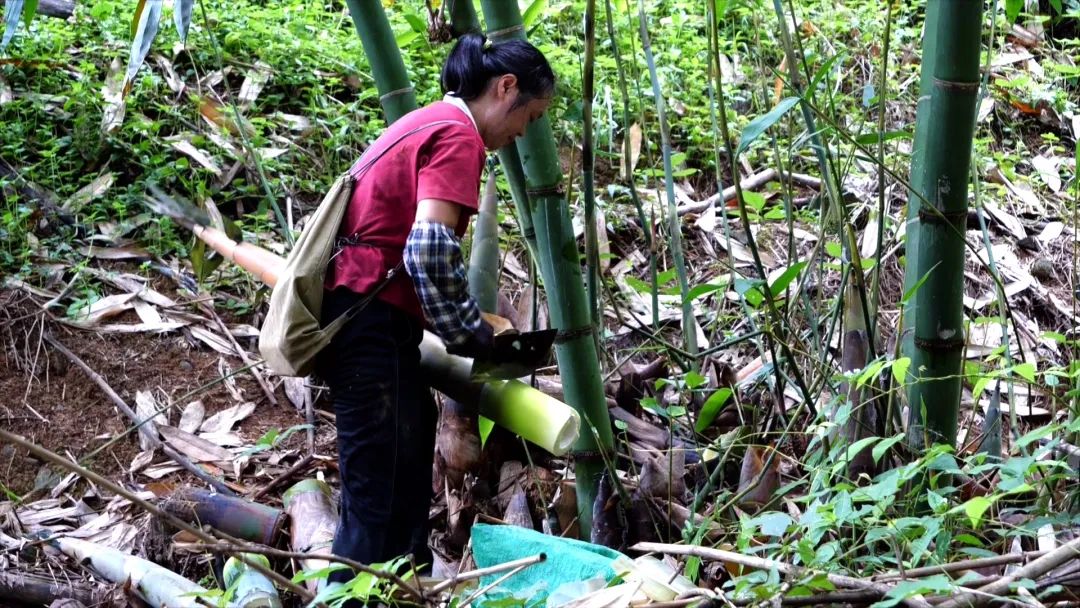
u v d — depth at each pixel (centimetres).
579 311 302
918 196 270
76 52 519
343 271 269
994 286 479
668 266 489
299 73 533
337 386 275
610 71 542
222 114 488
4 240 428
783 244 496
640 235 499
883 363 251
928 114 292
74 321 412
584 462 314
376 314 271
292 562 304
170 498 316
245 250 307
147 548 312
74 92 475
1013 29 660
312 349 266
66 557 314
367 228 269
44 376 394
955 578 239
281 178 477
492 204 328
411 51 540
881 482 228
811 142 344
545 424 281
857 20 605
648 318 449
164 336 418
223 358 416
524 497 333
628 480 329
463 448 338
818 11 610
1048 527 260
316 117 508
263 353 273
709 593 225
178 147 477
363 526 275
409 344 280
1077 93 646
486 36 282
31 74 496
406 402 282
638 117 534
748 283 287
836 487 236
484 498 339
